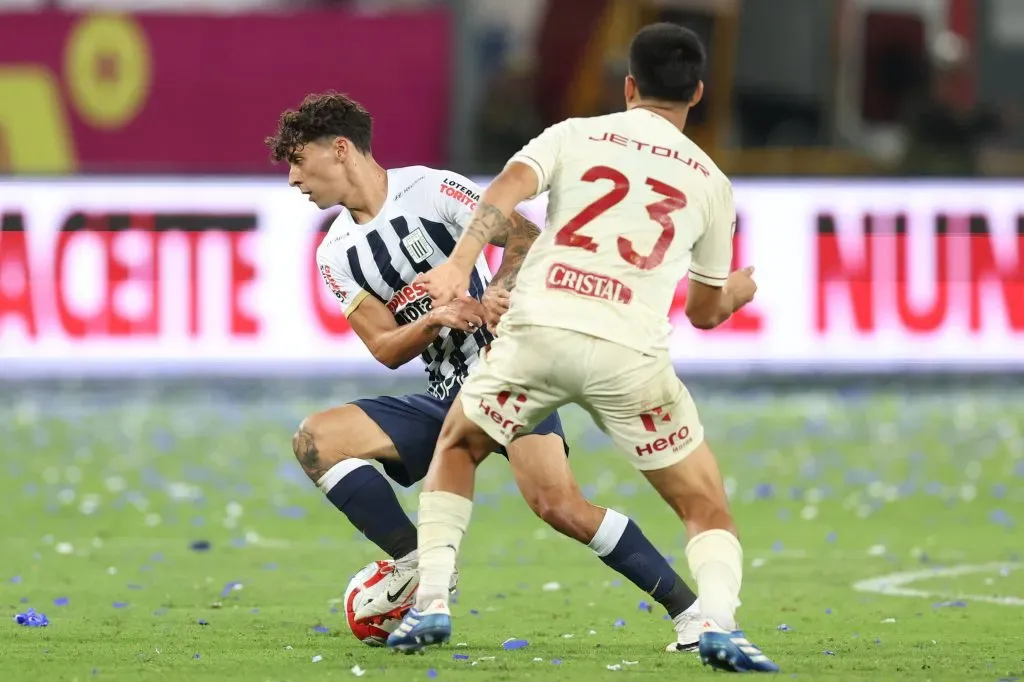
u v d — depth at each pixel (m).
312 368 59.19
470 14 65.06
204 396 62.81
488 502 41.25
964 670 20.08
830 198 60.19
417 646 19.59
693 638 21.73
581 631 23.80
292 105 64.19
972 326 60.50
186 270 59.00
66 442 51.94
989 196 60.59
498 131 66.62
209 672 19.80
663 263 18.86
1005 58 73.81
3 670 19.98
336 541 35.06
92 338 58.75
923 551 33.50
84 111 63.41
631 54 19.75
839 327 60.19
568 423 57.94
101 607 26.12
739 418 57.12
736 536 19.30
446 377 22.45
